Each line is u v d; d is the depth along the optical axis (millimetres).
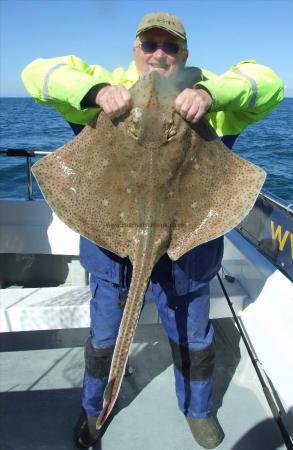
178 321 2625
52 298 2883
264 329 2848
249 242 3662
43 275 4410
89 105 2084
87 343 2660
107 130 1997
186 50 2326
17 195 11078
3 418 2889
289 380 2467
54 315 2775
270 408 2848
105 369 2625
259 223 3484
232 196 2141
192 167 2057
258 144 21156
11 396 3061
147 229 2080
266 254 3354
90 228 2129
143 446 2727
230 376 3297
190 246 2150
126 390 3172
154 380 3268
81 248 2541
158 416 2955
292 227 2924
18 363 3375
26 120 38000
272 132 27188
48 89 2152
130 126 1950
